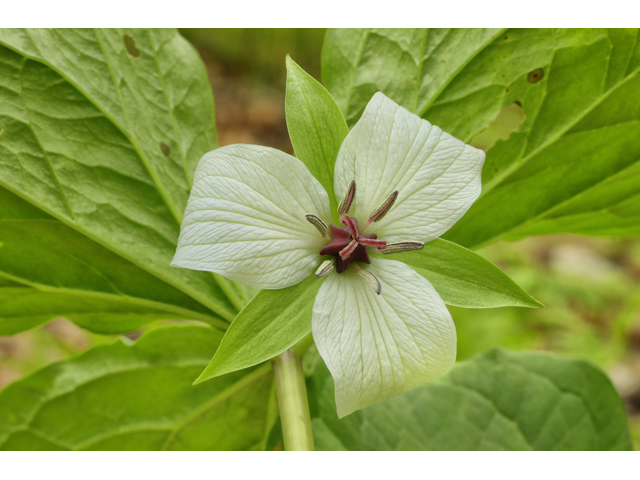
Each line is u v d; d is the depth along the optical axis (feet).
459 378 0.88
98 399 0.73
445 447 0.83
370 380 0.51
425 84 0.68
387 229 0.56
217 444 0.76
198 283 0.66
